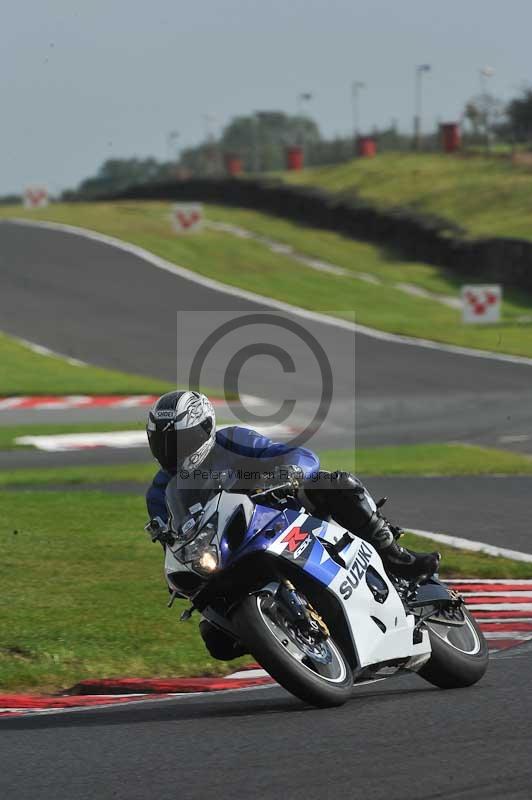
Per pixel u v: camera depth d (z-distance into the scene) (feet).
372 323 397.60
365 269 501.97
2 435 234.79
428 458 203.41
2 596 100.89
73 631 89.25
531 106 651.66
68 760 58.65
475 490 166.71
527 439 228.22
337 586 65.62
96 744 61.52
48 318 400.88
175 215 552.00
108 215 601.21
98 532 131.54
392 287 470.39
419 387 299.17
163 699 74.02
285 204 609.42
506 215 529.45
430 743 58.95
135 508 147.95
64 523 136.87
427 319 416.46
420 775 53.88
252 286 454.81
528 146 654.53
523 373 316.40
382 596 68.23
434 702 68.03
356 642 66.08
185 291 442.50
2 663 81.46
